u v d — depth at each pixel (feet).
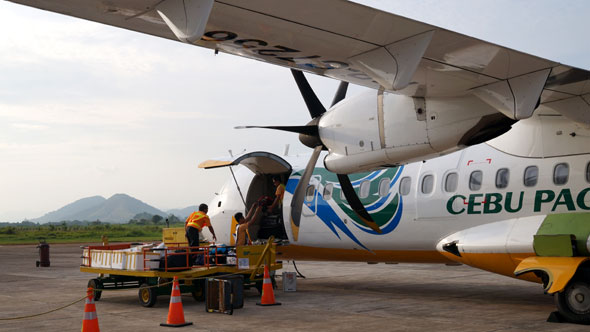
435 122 24.85
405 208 33.68
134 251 35.37
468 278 46.78
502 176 29.71
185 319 28.17
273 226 44.04
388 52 19.29
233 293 30.96
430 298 34.76
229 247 36.42
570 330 23.34
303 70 22.98
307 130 29.58
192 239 36.09
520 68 21.13
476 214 30.37
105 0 16.02
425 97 24.98
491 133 24.29
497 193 29.66
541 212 28.02
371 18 17.35
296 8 16.75
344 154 27.96
